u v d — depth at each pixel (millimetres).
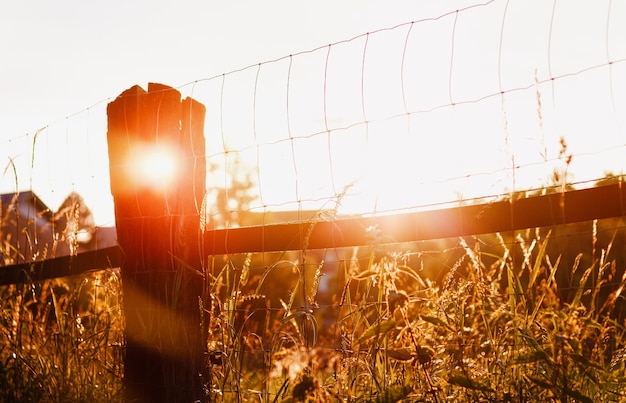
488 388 2316
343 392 2611
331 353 2385
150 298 3166
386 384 2639
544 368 2477
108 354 3428
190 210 3189
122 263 3283
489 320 2584
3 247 4309
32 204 4152
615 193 2291
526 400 2414
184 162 3209
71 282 3779
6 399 3367
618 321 2699
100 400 3199
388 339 2660
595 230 2443
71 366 3428
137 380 3174
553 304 2326
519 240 2641
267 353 2906
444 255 2797
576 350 2186
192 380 3064
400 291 2398
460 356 2426
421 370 2543
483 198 2574
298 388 2330
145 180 3236
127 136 3307
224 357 3088
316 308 2822
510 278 2561
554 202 2402
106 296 3631
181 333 3086
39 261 4035
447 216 2602
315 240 2896
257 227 3076
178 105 3260
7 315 3848
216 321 3135
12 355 3545
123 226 3285
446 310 2660
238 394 2947
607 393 2482
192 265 3172
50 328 3812
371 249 2752
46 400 3271
